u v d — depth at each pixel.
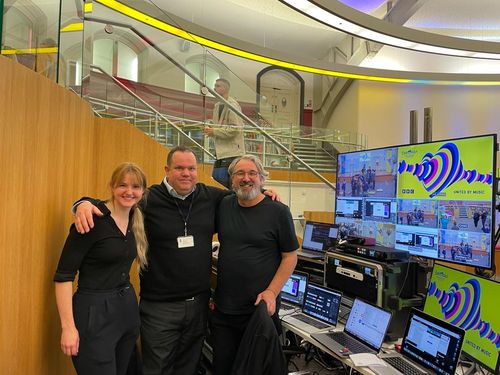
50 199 1.85
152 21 5.66
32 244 1.68
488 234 2.52
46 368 1.86
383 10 9.16
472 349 1.98
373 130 10.80
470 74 10.01
